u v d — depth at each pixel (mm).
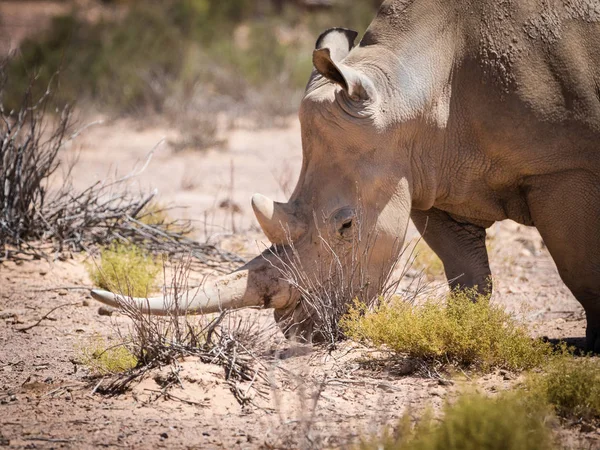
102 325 18688
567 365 14383
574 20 15727
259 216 15281
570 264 16328
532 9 15859
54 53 59781
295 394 14258
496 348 15328
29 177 24141
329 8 90000
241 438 12523
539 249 27062
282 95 57906
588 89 15539
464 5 16141
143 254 23531
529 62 15664
